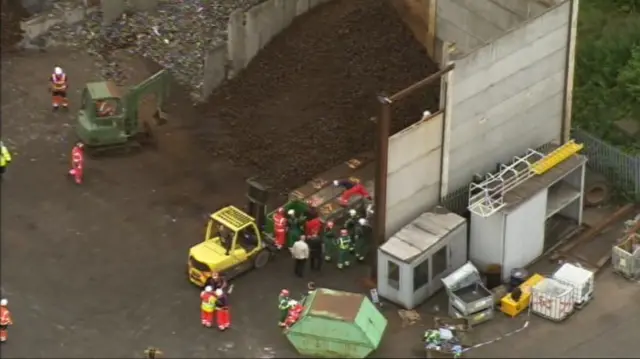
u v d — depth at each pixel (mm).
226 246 57438
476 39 67438
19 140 68812
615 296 56906
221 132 68438
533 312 55688
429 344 53156
